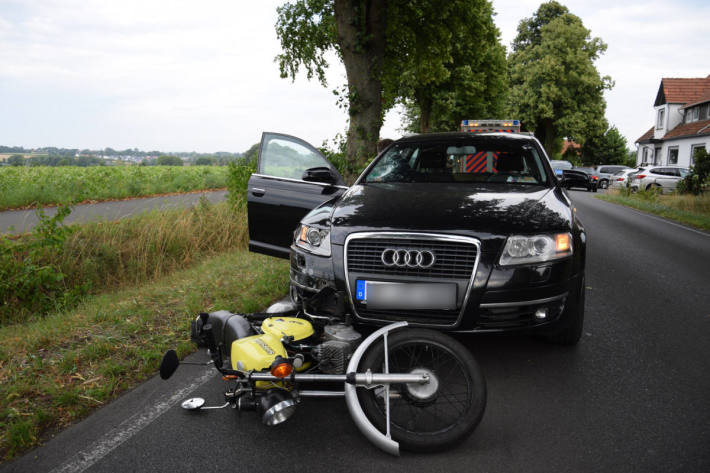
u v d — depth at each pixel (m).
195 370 3.81
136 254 7.71
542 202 3.71
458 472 2.48
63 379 3.58
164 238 8.19
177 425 2.98
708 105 37.78
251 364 2.78
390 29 15.77
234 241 9.23
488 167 4.61
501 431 2.87
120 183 19.12
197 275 6.67
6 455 2.69
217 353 3.24
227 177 10.79
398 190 4.09
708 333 4.53
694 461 2.55
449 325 3.17
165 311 5.07
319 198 5.27
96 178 20.33
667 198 21.62
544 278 3.22
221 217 9.59
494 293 3.12
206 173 28.38
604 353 4.04
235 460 2.60
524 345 4.21
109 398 3.37
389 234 3.21
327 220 3.58
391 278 3.19
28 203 14.87
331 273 3.34
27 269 5.98
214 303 5.32
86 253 7.22
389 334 2.78
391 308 3.18
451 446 2.62
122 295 5.91
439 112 37.78
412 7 16.09
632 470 2.48
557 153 63.47
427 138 5.14
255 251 5.70
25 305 5.96
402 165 4.78
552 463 2.55
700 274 7.06
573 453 2.64
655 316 5.04
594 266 7.62
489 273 3.13
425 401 2.70
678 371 3.69
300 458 2.61
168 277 6.96
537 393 3.34
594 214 16.20
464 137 5.02
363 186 4.40
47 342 4.27
